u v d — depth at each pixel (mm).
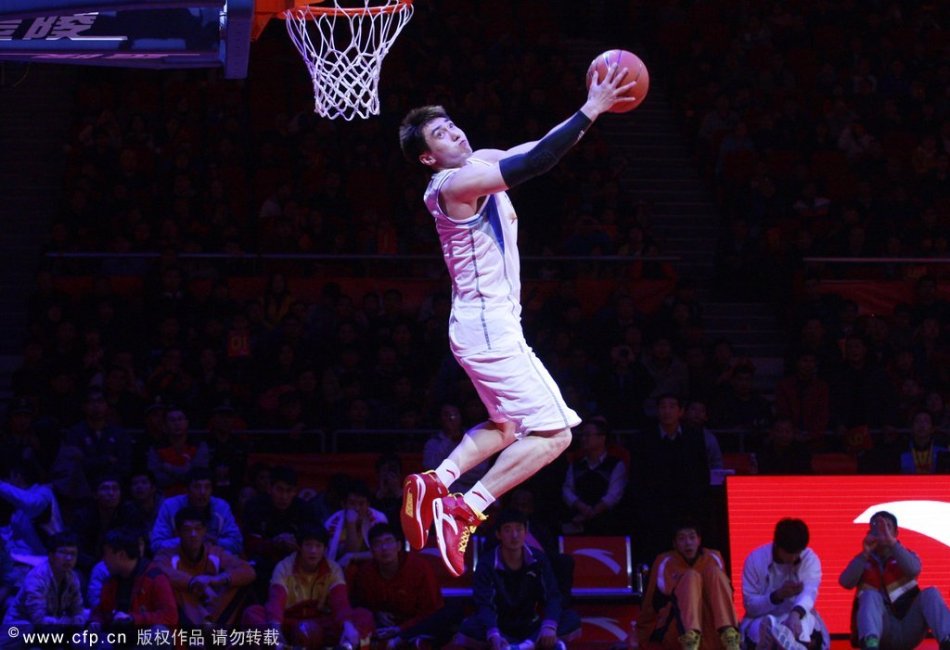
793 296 13492
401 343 11680
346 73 6219
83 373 11062
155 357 11445
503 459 4164
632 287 13258
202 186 14180
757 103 16719
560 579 8531
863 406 11305
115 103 15750
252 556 8625
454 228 4195
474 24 17828
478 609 8328
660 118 17516
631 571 9188
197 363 11195
